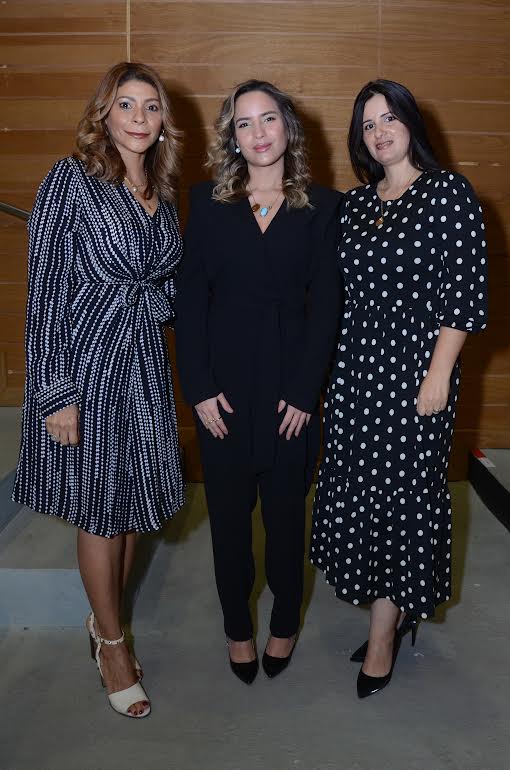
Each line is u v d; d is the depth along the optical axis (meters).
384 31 3.72
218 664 2.41
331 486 2.28
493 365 4.02
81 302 2.05
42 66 3.74
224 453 2.20
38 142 3.80
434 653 2.46
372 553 2.22
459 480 4.10
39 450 2.11
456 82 3.77
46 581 2.59
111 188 2.06
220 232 2.12
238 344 2.14
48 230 1.99
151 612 2.68
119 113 2.06
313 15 3.71
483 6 3.70
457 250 2.04
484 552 3.22
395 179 2.16
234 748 2.03
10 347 3.82
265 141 2.07
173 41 3.72
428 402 2.08
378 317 2.14
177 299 2.21
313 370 2.13
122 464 2.13
